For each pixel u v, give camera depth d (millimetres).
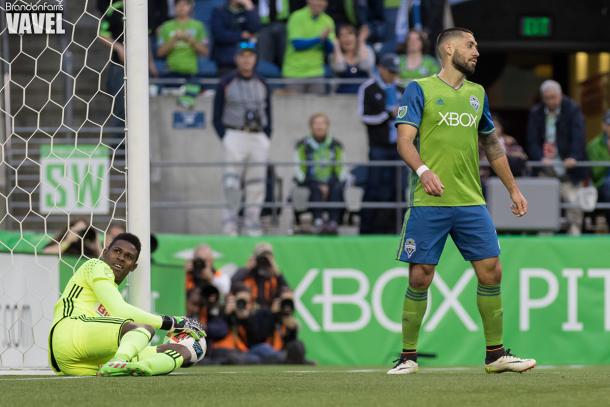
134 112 24250
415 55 44656
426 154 21672
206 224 44750
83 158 36250
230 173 41812
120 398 15742
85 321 22125
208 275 34406
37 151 45250
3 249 30688
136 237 23031
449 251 35969
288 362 34156
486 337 22531
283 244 35625
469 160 21719
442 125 21562
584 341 36281
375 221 41031
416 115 21609
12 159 44469
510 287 36156
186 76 46781
